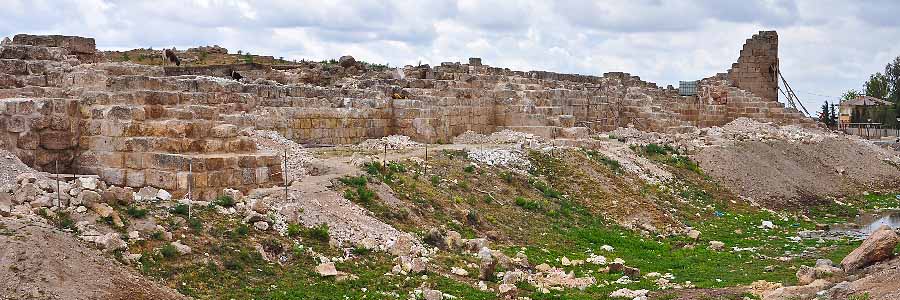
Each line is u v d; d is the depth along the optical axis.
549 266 27.83
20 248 17.77
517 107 53.03
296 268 22.72
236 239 23.05
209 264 21.27
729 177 50.22
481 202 35.16
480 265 25.56
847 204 50.84
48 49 37.59
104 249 19.91
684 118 73.38
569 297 23.59
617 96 65.44
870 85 142.88
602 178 42.81
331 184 30.34
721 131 62.88
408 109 47.09
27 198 21.88
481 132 52.34
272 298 20.47
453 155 40.25
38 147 28.81
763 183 50.69
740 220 42.09
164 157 28.00
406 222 29.56
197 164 27.47
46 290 16.98
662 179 46.41
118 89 31.80
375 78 55.16
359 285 22.34
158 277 19.98
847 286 23.23
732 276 28.25
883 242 27.38
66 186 22.86
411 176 35.16
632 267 28.50
